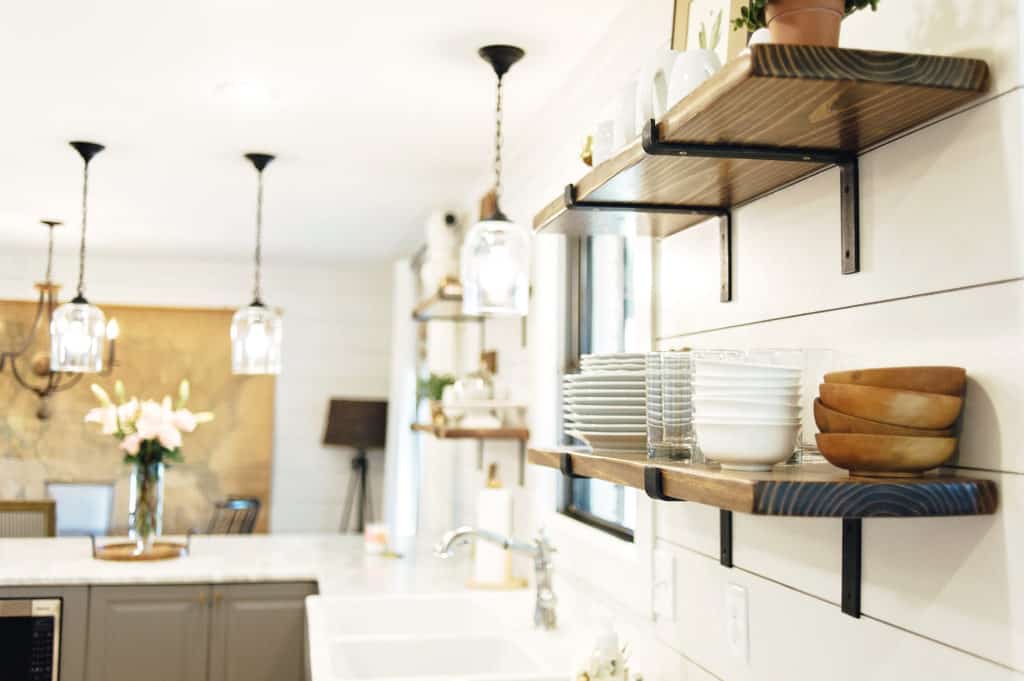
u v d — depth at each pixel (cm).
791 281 148
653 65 150
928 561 114
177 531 656
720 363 118
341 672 241
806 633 140
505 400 360
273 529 684
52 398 639
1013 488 101
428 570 356
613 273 282
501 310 255
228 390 674
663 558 195
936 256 114
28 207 491
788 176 145
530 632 262
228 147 370
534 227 194
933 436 107
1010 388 102
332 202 473
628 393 168
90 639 337
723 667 167
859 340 129
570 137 282
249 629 349
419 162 389
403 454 601
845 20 134
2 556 372
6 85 298
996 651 103
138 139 360
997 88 105
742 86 105
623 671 188
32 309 639
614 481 147
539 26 246
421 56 268
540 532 266
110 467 640
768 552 152
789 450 117
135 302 661
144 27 250
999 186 105
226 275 681
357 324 708
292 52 267
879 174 126
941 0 114
